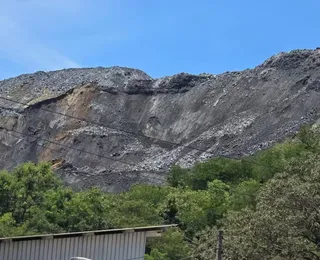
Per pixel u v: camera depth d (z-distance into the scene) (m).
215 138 154.00
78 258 20.80
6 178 54.62
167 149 165.38
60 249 23.75
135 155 163.62
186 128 172.00
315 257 25.78
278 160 63.69
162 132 175.12
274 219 26.44
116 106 188.38
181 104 182.62
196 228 52.75
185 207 58.00
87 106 188.62
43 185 56.72
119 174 144.12
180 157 152.25
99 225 48.19
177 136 171.00
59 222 48.44
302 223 26.31
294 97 153.25
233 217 29.66
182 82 190.25
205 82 187.25
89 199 51.84
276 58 174.50
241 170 81.56
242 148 139.38
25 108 190.62
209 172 83.56
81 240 24.12
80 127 181.62
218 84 182.50
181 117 177.25
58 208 50.97
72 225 47.84
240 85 175.38
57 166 164.12
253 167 78.00
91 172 158.38
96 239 24.38
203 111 174.62
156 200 70.06
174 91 188.88
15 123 186.38
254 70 177.75
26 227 45.78
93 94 192.25
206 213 53.16
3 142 182.25
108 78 199.12
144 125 180.12
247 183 56.19
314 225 25.91
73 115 186.88
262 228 26.47
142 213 54.59
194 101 180.50
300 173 31.02
